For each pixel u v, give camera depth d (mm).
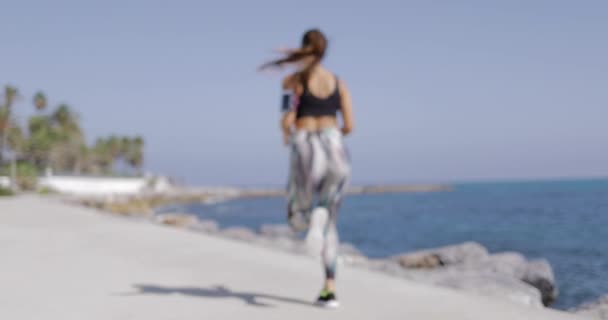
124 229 10188
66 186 80750
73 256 6180
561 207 39500
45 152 84312
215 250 6898
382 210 48281
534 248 12930
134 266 5406
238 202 88250
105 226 10906
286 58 3273
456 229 23016
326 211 3305
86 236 8758
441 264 7711
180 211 53344
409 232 22938
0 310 3342
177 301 3631
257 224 32250
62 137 93625
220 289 4152
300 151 3271
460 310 3432
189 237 8711
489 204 54000
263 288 4234
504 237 17250
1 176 68812
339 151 3260
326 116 3295
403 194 129750
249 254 6570
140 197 78500
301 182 3297
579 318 3373
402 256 8117
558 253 11312
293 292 4070
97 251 6691
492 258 7363
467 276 5406
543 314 3404
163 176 118625
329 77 3311
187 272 5043
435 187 174250
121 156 116188
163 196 90375
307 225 3467
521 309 3525
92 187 84812
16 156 78062
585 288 6719
